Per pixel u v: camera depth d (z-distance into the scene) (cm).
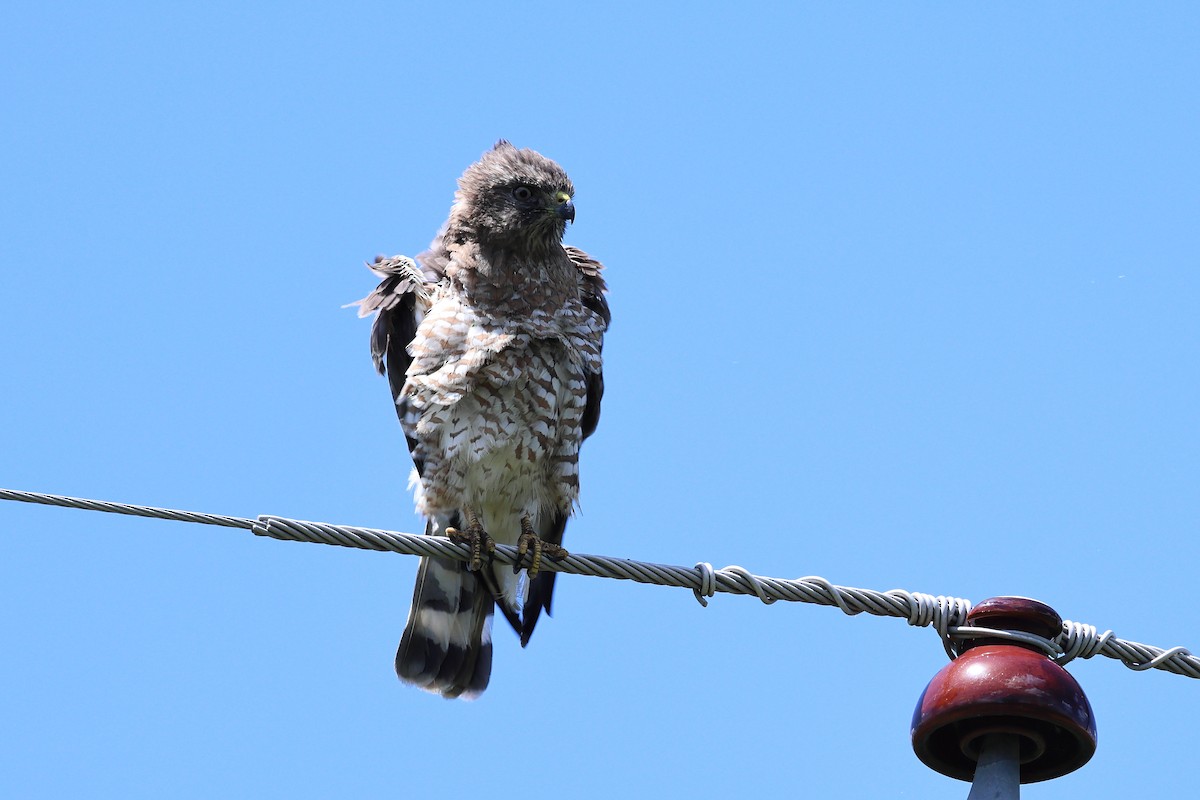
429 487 1266
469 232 1303
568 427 1291
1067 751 859
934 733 866
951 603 923
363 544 920
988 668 846
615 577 931
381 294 1311
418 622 1282
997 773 835
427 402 1255
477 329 1259
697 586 930
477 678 1284
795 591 924
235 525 895
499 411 1258
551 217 1281
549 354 1281
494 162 1327
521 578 1245
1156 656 911
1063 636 911
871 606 921
